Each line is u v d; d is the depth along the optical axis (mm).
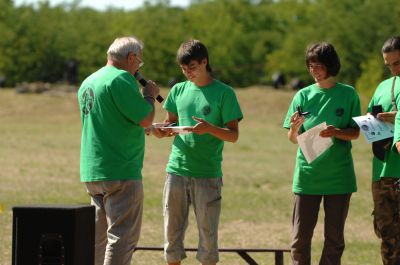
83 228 10430
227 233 20391
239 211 24016
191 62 12992
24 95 74562
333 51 13016
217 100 13148
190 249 13992
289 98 73688
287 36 114062
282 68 107500
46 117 67312
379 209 13055
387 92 13000
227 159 39344
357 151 43875
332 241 13102
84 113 12094
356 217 23047
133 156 11977
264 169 35500
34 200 24828
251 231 20750
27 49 108062
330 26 101375
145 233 19672
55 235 10266
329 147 12930
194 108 13250
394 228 13039
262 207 24891
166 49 106688
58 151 42125
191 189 13203
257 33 116438
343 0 103250
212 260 13211
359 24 95625
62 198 25391
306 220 13164
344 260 17375
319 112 13148
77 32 113438
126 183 11828
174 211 13297
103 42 111375
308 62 13086
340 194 13031
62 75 110062
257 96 74312
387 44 12891
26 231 10320
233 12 120000
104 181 11812
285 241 19344
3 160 36312
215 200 13211
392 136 12703
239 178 31938
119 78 11789
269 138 53094
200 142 13016
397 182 12789
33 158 37875
